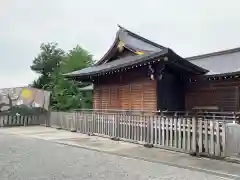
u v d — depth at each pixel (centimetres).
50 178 510
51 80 3797
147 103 1228
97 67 1498
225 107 1262
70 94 2502
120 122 1087
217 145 711
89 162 671
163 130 882
